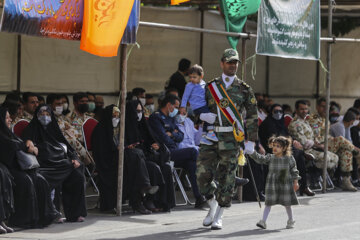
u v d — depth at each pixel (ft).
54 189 53.52
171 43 96.07
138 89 79.51
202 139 51.70
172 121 66.59
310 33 70.74
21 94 81.00
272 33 66.28
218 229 51.55
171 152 63.36
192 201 67.26
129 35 55.98
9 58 79.77
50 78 84.07
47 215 51.06
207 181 51.75
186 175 68.28
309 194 73.31
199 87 54.29
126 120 60.59
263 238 47.70
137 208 58.75
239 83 51.19
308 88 113.70
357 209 63.46
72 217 54.03
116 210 57.93
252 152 51.80
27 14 48.91
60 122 62.80
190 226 53.21
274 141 52.90
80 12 52.19
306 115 81.00
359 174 84.07
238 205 65.36
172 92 73.82
